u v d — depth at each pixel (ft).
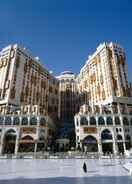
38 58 345.31
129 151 190.08
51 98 347.77
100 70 298.15
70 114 357.61
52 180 64.08
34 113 236.84
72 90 385.09
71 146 245.45
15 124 229.25
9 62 285.23
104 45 302.66
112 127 222.89
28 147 214.48
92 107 246.47
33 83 305.53
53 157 166.71
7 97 249.34
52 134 271.28
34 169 92.99
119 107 241.96
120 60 288.71
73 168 97.60
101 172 83.30
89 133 218.38
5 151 216.33
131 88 268.00
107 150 213.87
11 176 72.54
